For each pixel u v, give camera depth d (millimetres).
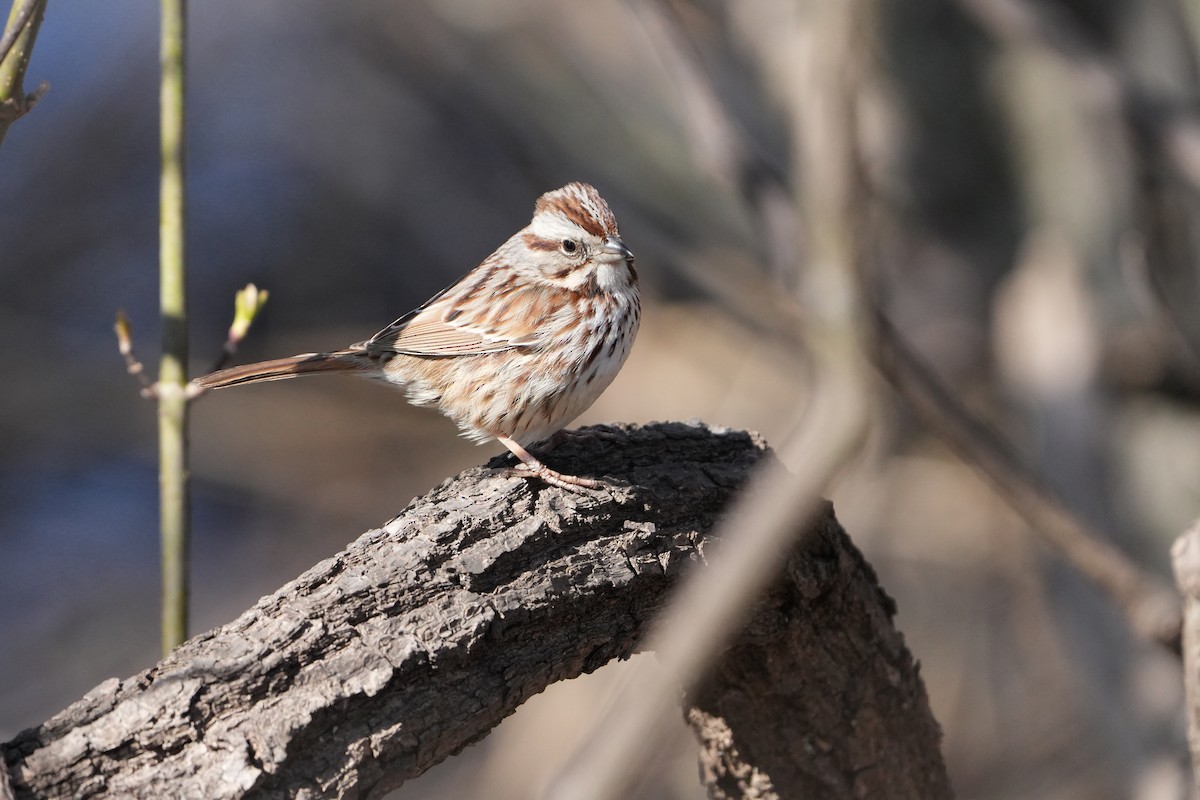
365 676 4871
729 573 3646
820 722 5996
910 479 14570
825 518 5629
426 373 8359
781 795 6168
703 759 6281
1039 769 12641
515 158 18391
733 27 13719
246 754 4730
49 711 15492
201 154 20469
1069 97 12508
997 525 14391
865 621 5914
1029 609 13859
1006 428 13242
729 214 14172
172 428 7117
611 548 5496
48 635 16469
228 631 4992
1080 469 10773
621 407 15195
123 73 20094
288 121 20250
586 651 5477
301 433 17031
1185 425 11641
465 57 17125
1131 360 11867
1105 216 12125
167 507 7109
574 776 3549
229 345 7383
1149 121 9523
